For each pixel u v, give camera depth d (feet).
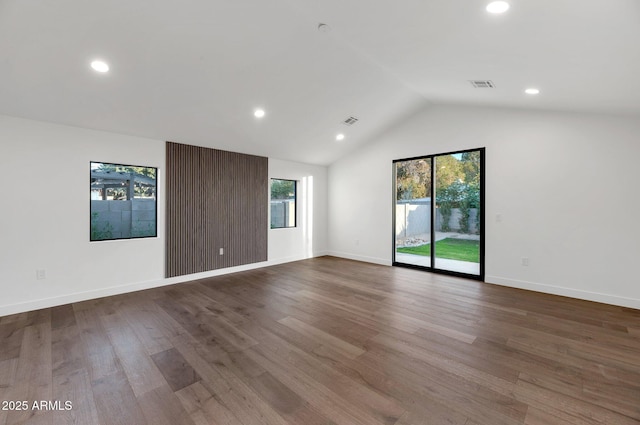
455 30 7.45
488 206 14.99
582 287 12.48
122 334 9.31
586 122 12.27
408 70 11.78
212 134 15.23
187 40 8.97
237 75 11.06
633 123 11.34
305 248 22.11
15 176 11.05
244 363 7.63
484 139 15.11
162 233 14.94
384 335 9.20
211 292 13.76
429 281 15.51
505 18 6.27
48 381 6.84
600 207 12.04
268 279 16.12
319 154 20.70
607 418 5.61
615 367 7.35
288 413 5.79
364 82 13.21
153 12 7.82
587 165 12.29
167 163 15.07
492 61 8.85
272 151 18.76
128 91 10.82
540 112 13.39
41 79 9.49
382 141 19.63
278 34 9.39
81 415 5.74
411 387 6.61
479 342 8.70
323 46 10.27
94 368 7.39
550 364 7.50
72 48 8.50
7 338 9.02
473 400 6.15
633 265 11.42
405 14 7.31
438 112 16.88
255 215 19.07
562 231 12.92
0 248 10.78
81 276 12.54
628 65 7.10
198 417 5.69
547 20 5.92
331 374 7.13
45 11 7.24
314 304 12.05
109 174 13.65
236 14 8.36
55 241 11.89
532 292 13.48
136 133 13.78
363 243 21.07
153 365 7.53
